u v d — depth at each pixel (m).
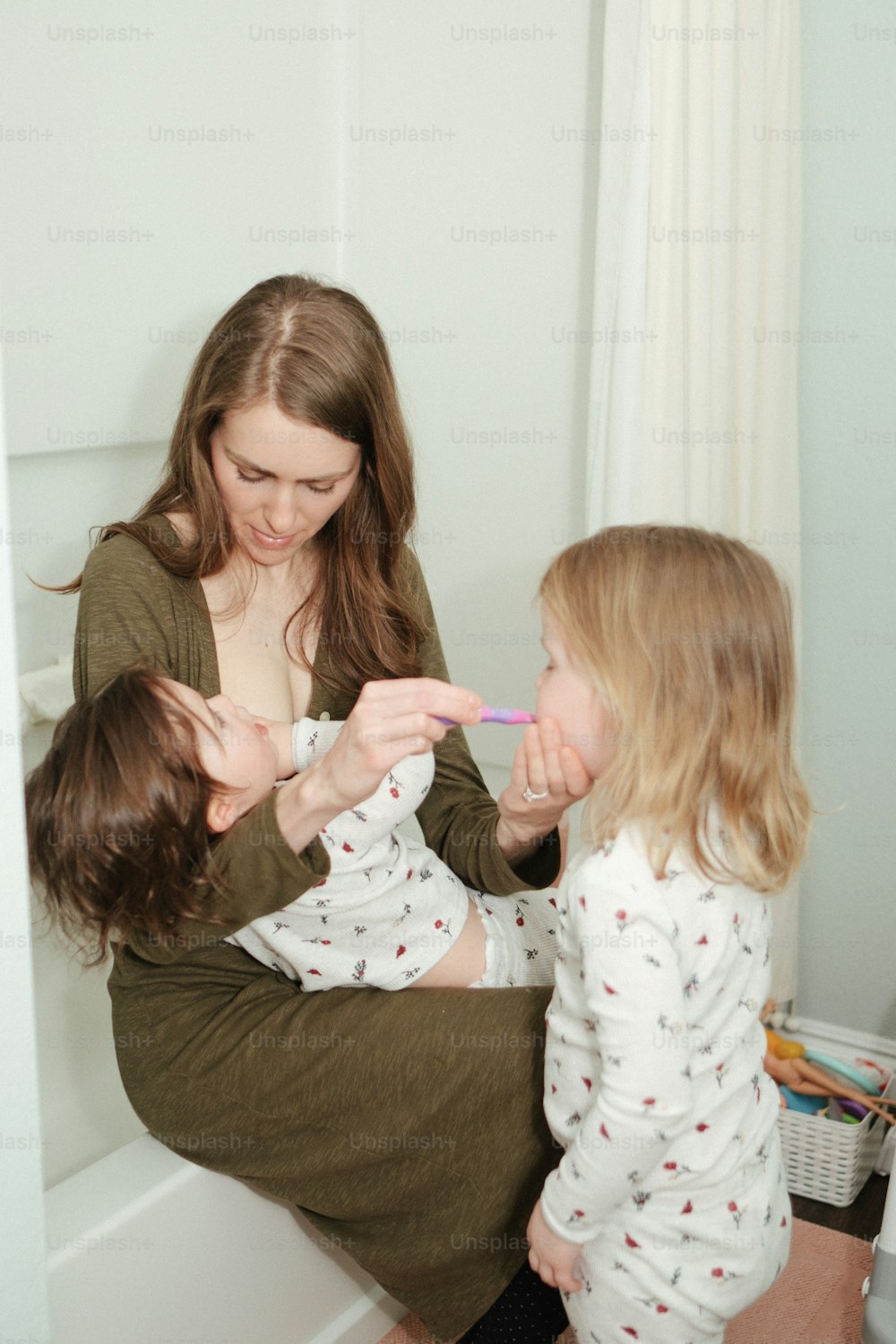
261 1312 1.38
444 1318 1.32
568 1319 1.30
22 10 1.63
